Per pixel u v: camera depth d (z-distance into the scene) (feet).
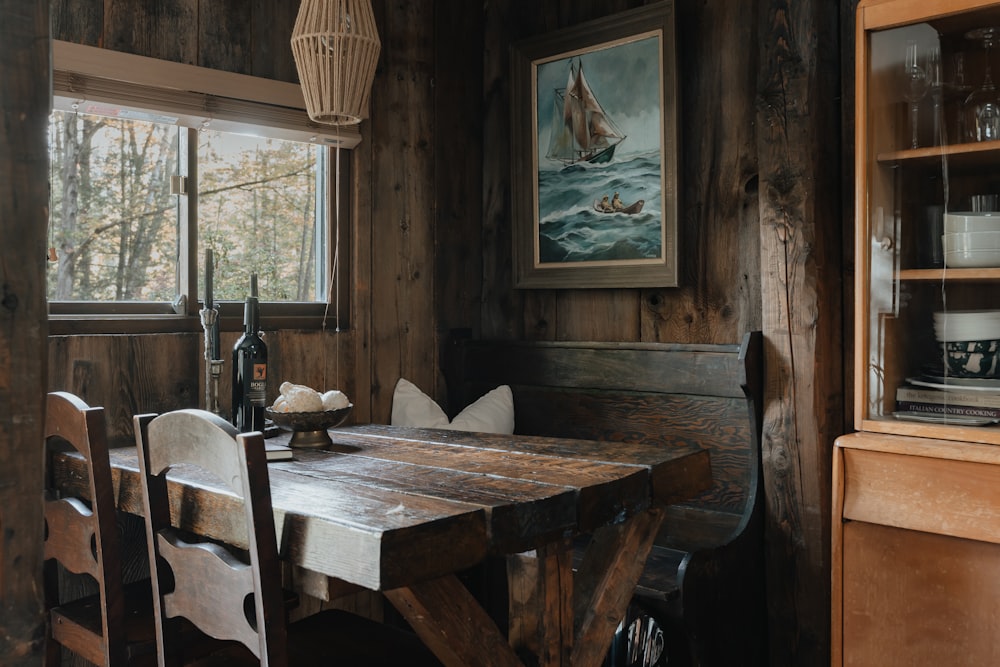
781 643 8.21
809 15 7.95
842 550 7.02
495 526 4.57
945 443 6.58
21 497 3.26
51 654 6.59
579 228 10.24
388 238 10.39
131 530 8.05
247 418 6.99
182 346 8.43
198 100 8.39
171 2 8.34
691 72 9.43
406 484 5.29
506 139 11.27
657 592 7.38
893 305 7.02
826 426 8.00
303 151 9.71
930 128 6.84
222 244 8.98
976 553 6.35
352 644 6.64
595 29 9.98
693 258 9.41
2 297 3.17
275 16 9.21
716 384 8.66
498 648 4.90
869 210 7.16
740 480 8.57
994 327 6.46
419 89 10.73
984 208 6.51
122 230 8.20
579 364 9.86
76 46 7.56
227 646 6.17
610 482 5.32
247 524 4.40
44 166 3.30
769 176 8.21
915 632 6.66
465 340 11.09
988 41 6.56
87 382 7.76
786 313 8.11
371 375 10.21
